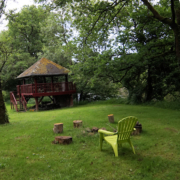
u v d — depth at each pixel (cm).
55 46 2427
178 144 555
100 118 1027
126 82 1770
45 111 1725
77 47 1320
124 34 1408
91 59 1403
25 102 1986
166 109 1266
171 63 1467
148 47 1230
